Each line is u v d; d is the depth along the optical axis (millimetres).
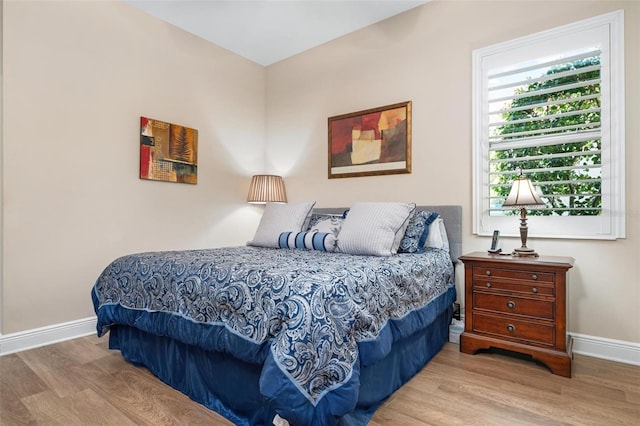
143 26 3076
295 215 2979
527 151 2555
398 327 1706
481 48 2707
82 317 2662
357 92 3441
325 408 1165
